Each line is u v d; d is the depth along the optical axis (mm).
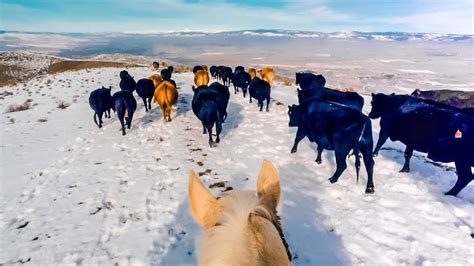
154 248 5051
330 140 7324
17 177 8242
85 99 20047
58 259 4887
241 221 1020
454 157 6531
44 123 14398
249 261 927
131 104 12094
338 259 4746
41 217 6145
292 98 19172
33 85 31141
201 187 1221
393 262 4664
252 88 15023
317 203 6414
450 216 5773
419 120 7285
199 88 11906
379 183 7281
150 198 6777
